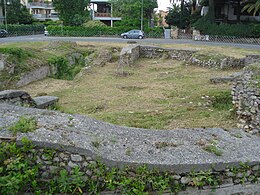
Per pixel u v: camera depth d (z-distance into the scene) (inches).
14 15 1653.5
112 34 1346.0
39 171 138.6
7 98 243.0
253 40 1103.0
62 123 164.2
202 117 290.5
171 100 354.9
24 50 518.6
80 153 139.2
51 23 1662.2
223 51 739.4
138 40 1082.7
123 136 165.8
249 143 177.3
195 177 144.4
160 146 159.3
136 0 1556.3
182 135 179.5
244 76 265.4
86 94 390.0
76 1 1496.1
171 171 143.0
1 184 129.3
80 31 1318.9
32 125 153.2
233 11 1380.4
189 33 1407.5
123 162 140.7
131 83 457.7
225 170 148.9
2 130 147.6
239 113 260.1
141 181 139.4
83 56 731.4
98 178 138.8
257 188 155.3
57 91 412.8
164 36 1316.4
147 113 303.3
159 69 582.6
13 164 134.6
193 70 561.3
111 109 323.0
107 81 474.3
